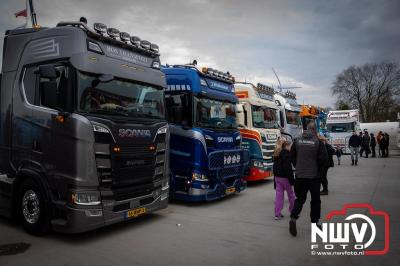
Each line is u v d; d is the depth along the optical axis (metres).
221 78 10.66
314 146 6.73
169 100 9.52
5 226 7.28
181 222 7.79
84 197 6.12
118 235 6.78
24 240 6.40
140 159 7.10
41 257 5.57
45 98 6.23
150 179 7.41
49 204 6.39
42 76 6.13
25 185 6.76
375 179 14.66
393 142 39.41
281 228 7.34
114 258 5.57
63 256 5.62
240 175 10.65
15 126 7.02
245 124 12.84
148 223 7.68
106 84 6.75
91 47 6.55
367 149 27.95
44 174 6.48
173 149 9.46
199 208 9.21
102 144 6.34
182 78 9.48
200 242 6.40
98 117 6.37
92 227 6.22
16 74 7.15
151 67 7.93
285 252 5.89
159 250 5.95
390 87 66.00
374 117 66.81
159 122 7.78
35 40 6.97
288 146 8.12
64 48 6.49
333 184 13.32
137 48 7.53
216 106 10.14
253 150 12.69
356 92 68.50
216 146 9.65
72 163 6.10
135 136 6.98
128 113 7.07
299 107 19.36
